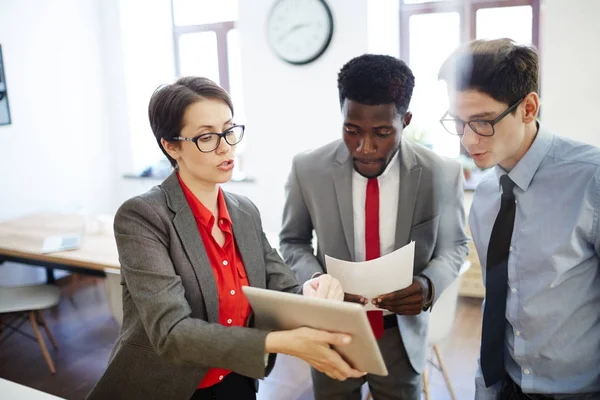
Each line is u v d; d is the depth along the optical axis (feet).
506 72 3.05
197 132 3.41
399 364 4.62
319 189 4.54
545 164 3.39
